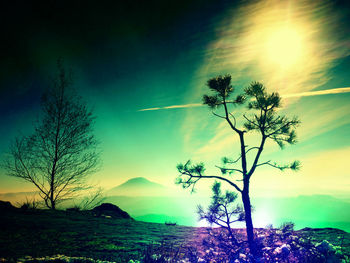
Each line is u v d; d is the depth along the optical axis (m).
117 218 17.98
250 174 9.24
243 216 8.62
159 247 8.65
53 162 18.61
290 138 9.52
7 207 15.25
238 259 7.34
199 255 7.86
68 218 15.00
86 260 6.40
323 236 10.00
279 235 7.92
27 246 7.90
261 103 9.66
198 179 9.65
